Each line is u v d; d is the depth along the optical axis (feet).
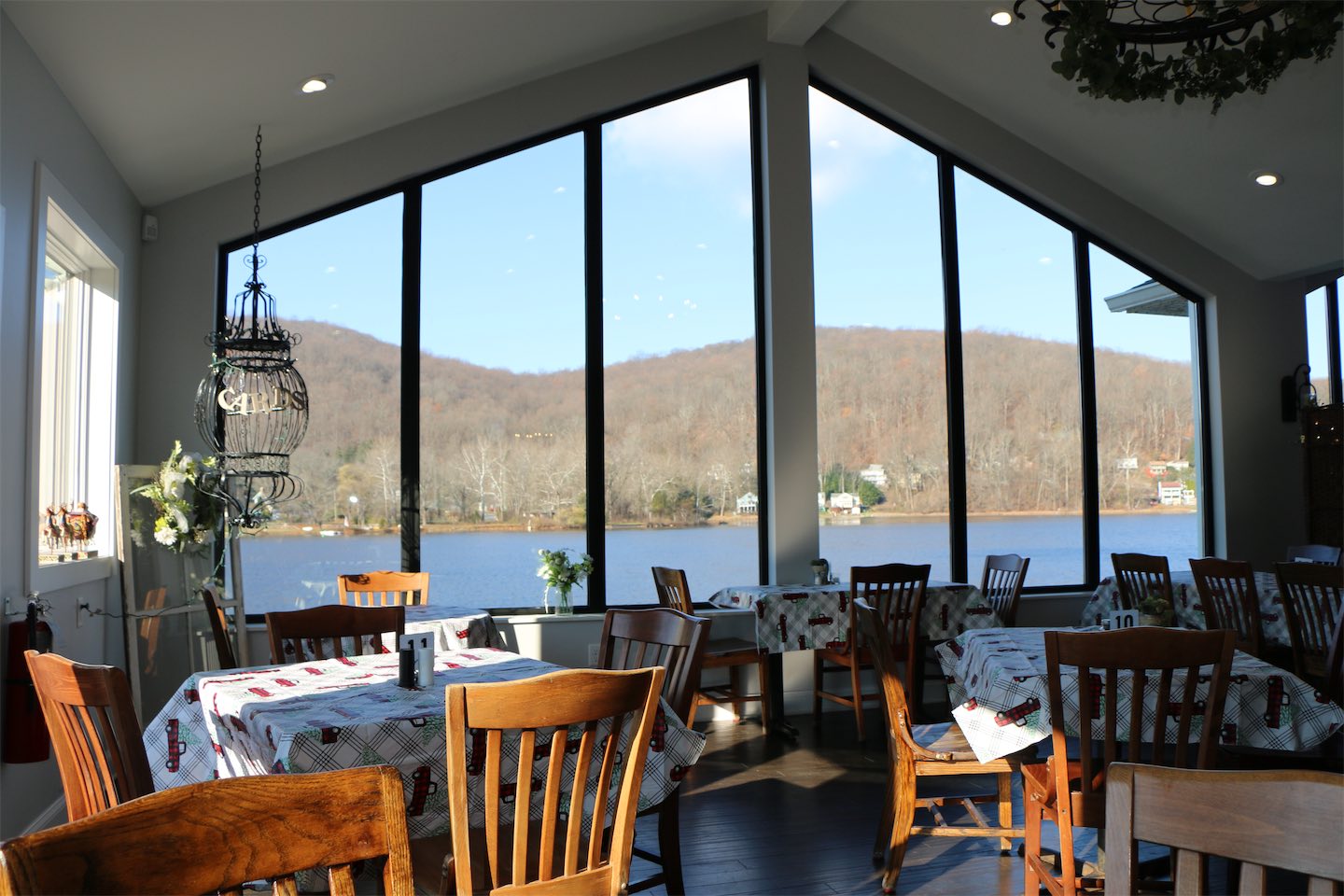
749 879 10.50
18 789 10.89
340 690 8.30
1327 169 18.54
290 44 13.62
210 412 16.34
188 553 15.52
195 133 15.16
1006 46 18.30
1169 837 3.68
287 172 17.53
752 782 14.15
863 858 11.10
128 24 11.69
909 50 19.56
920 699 17.29
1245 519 21.83
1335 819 3.43
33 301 11.25
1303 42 9.64
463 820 5.84
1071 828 8.36
